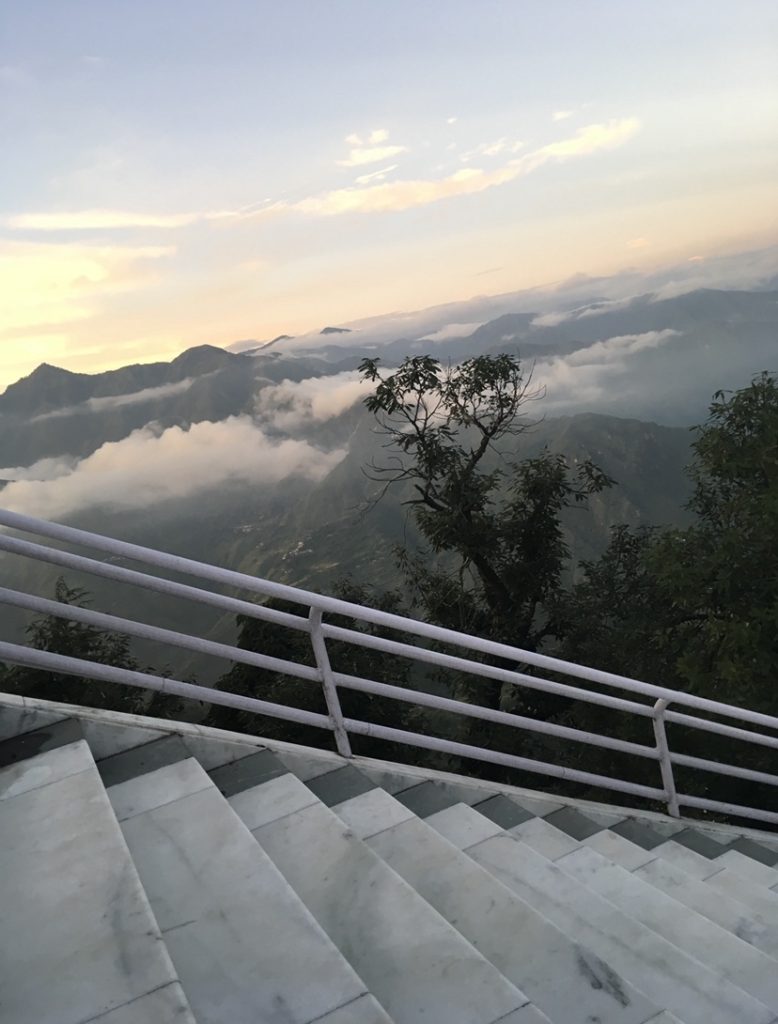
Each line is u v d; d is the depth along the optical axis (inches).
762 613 381.1
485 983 75.2
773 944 115.3
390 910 86.2
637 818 162.1
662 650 521.0
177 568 105.5
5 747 105.6
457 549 546.0
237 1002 67.4
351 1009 66.3
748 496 442.0
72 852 82.2
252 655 118.4
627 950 96.0
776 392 426.3
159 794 102.6
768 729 403.9
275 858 97.1
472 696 548.4
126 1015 60.5
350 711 482.6
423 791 133.5
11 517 95.5
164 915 79.5
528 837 132.6
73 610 105.0
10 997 62.8
